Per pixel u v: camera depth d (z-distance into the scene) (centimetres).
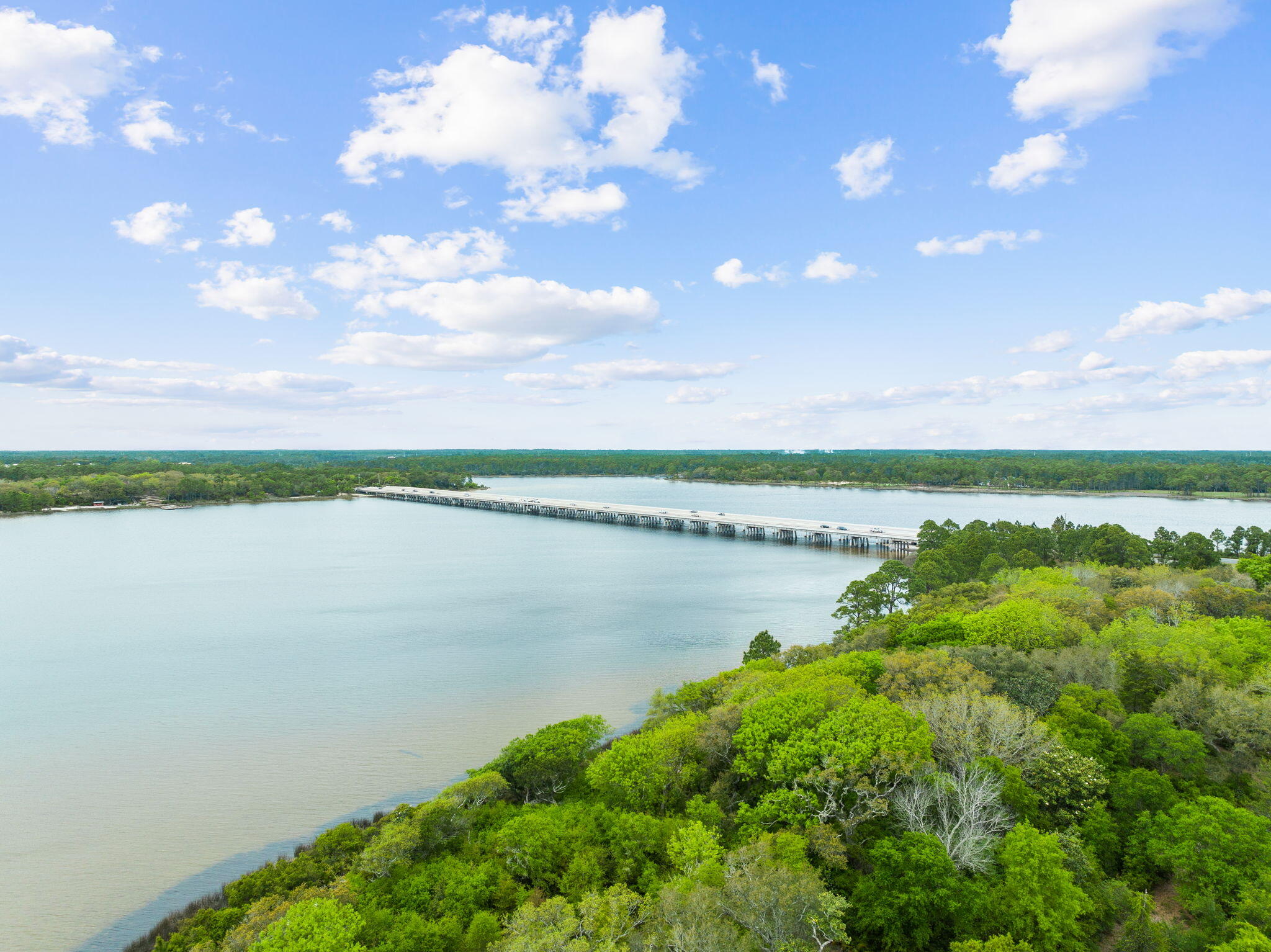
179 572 15625
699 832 3919
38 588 13850
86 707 7656
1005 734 4472
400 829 4328
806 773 4253
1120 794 4262
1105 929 3506
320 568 16188
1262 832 3662
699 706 6322
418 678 8538
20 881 4778
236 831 5325
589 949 3114
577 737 5438
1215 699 4906
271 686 8275
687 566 16412
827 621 11275
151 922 4378
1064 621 6719
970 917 3378
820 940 3325
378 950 3316
